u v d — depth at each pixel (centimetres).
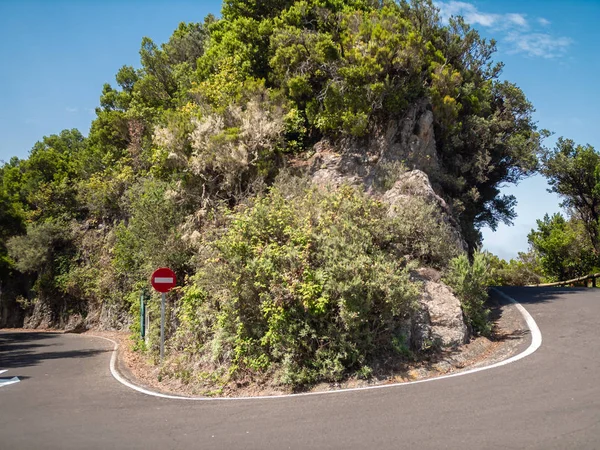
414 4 2189
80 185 3048
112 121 2969
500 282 3300
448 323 1098
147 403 869
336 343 966
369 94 1817
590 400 661
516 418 609
